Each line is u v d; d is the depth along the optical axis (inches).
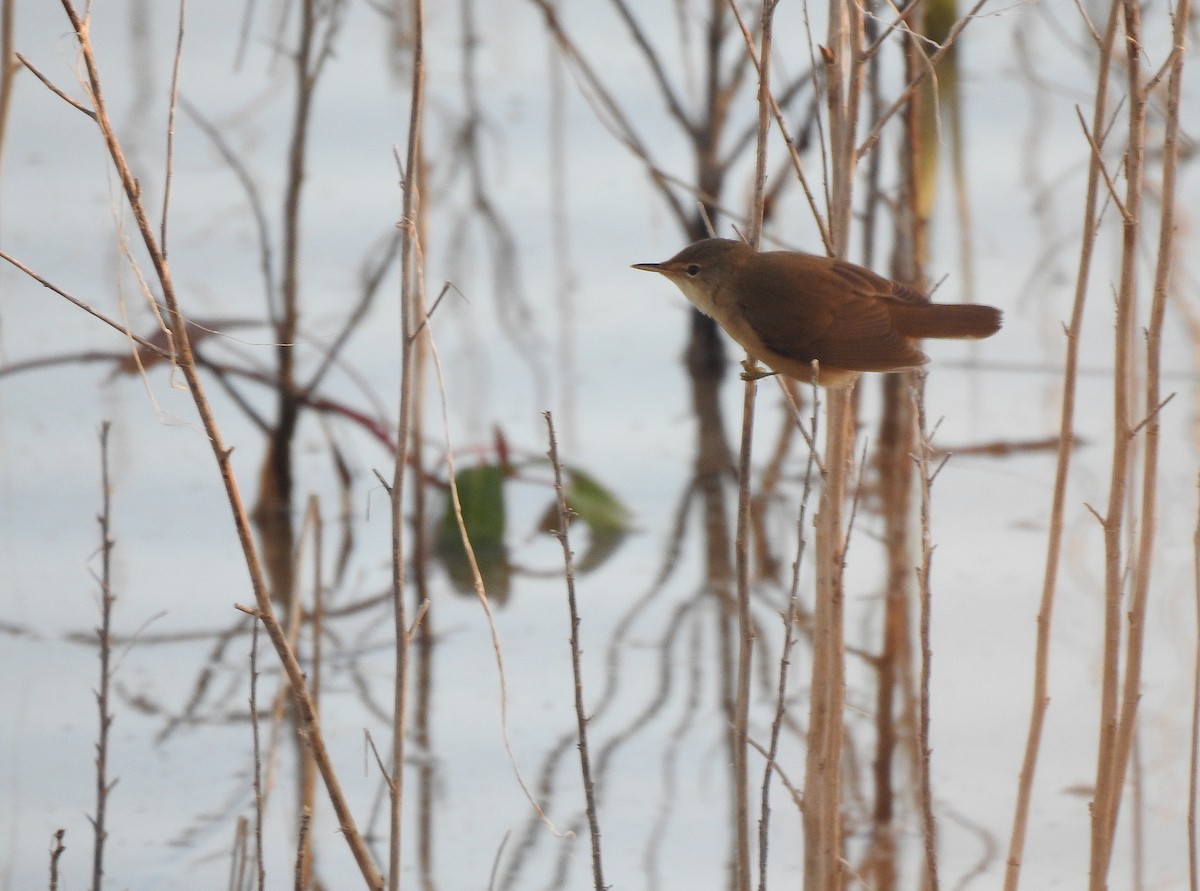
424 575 458.3
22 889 327.0
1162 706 391.5
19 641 422.3
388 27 721.0
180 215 617.3
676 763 381.7
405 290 259.0
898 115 496.7
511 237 631.2
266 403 545.6
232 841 348.2
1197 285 572.7
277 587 458.9
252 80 684.1
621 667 423.8
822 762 283.4
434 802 367.2
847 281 308.7
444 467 504.7
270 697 407.2
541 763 381.7
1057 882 332.2
